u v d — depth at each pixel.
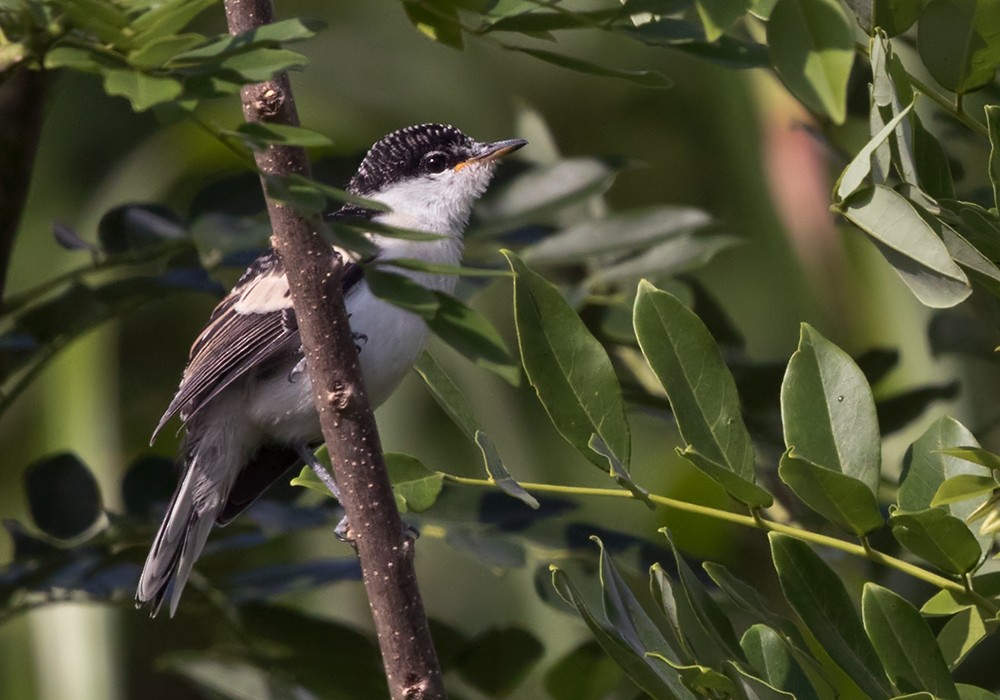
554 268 9.74
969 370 9.33
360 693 8.76
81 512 8.77
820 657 5.92
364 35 12.05
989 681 8.06
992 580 5.57
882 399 8.66
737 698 5.34
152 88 4.41
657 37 5.62
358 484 5.83
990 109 5.73
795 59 4.36
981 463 5.54
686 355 6.02
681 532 11.30
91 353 11.02
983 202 7.59
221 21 10.86
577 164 9.55
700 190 11.77
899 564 5.69
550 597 8.18
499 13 5.60
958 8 5.64
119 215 8.63
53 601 8.56
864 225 5.26
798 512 8.77
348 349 5.81
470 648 8.52
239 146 4.86
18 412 11.10
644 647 5.99
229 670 8.80
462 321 5.09
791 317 11.29
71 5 4.41
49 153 11.17
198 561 9.01
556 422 6.09
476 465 11.32
